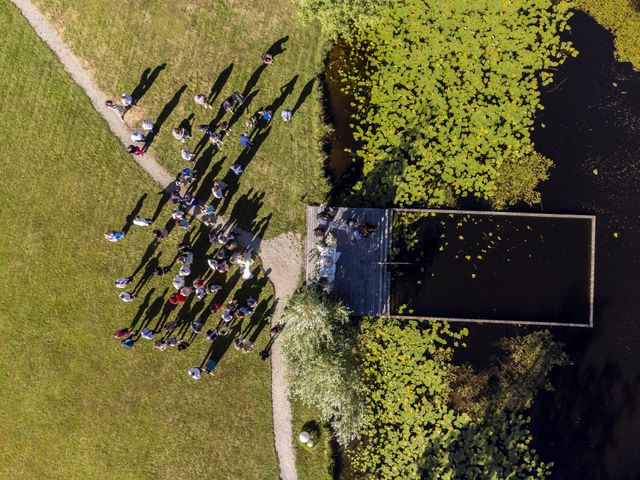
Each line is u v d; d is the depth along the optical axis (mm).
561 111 15375
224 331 15305
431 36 15375
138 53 15391
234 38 15375
